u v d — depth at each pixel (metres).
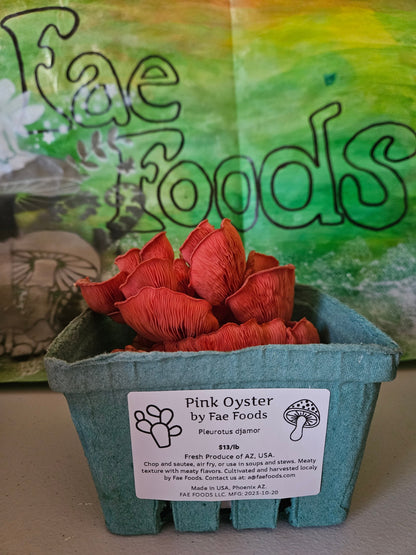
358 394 0.16
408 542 0.18
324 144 0.37
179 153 0.37
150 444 0.17
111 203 0.36
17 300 0.35
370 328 0.18
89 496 0.21
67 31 0.35
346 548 0.17
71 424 0.28
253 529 0.19
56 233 0.36
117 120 0.36
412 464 0.23
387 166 0.37
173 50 0.36
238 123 0.37
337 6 0.35
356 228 0.37
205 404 0.16
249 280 0.17
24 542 0.18
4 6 0.34
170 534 0.18
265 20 0.35
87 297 0.21
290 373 0.15
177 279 0.19
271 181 0.37
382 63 0.36
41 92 0.35
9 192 0.35
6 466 0.24
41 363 0.35
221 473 0.17
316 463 0.17
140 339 0.21
